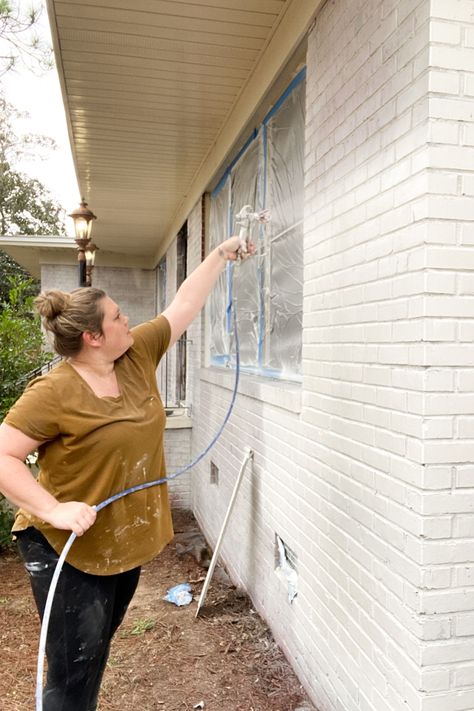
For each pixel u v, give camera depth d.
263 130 3.80
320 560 2.48
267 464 3.36
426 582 1.67
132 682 2.86
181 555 4.95
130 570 2.02
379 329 1.95
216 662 3.03
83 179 6.07
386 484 1.89
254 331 4.15
